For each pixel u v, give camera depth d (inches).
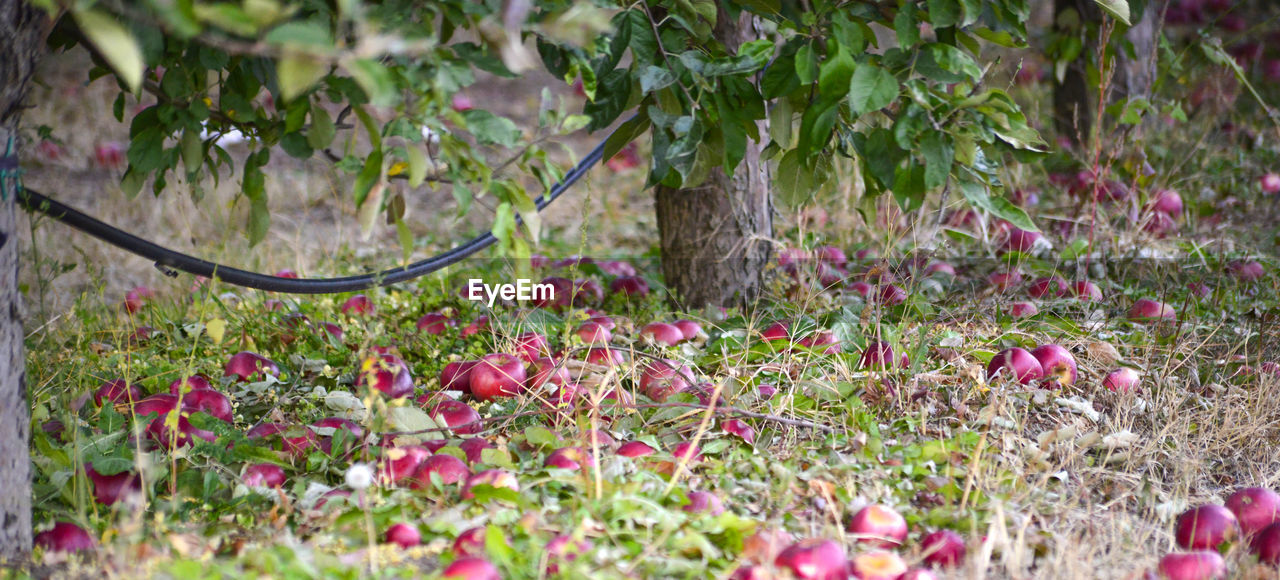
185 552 93.0
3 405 100.1
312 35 72.6
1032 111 307.4
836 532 105.9
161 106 125.3
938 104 123.1
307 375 166.6
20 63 98.1
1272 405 145.9
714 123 139.9
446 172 109.5
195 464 123.0
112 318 199.2
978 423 138.9
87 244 250.4
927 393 144.6
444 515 105.3
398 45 76.3
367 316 179.5
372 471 117.2
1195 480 129.4
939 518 109.9
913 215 233.0
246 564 94.3
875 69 119.2
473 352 176.2
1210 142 307.1
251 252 250.5
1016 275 199.3
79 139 339.6
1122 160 263.3
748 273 211.5
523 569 93.0
